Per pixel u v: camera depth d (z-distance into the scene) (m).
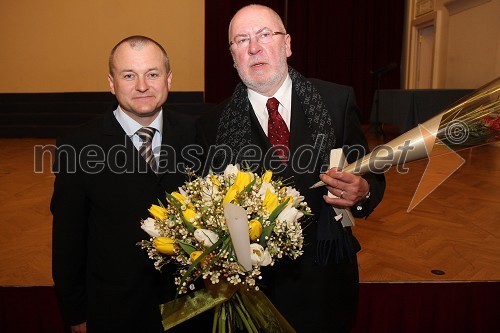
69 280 1.42
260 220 1.00
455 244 2.85
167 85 1.43
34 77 9.94
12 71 9.94
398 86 10.38
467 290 2.12
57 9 9.69
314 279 1.36
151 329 1.43
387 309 2.13
